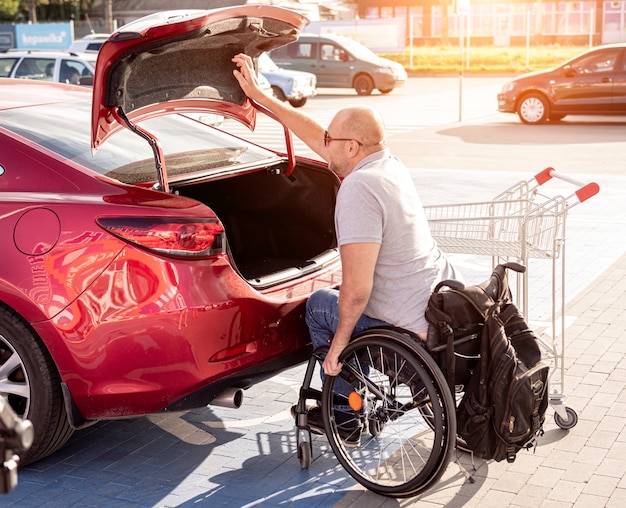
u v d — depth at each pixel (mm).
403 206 3938
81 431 4699
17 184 4113
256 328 4086
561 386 4617
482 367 3783
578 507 3820
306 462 4219
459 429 3848
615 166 13242
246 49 4527
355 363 4152
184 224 3867
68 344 3924
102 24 50844
